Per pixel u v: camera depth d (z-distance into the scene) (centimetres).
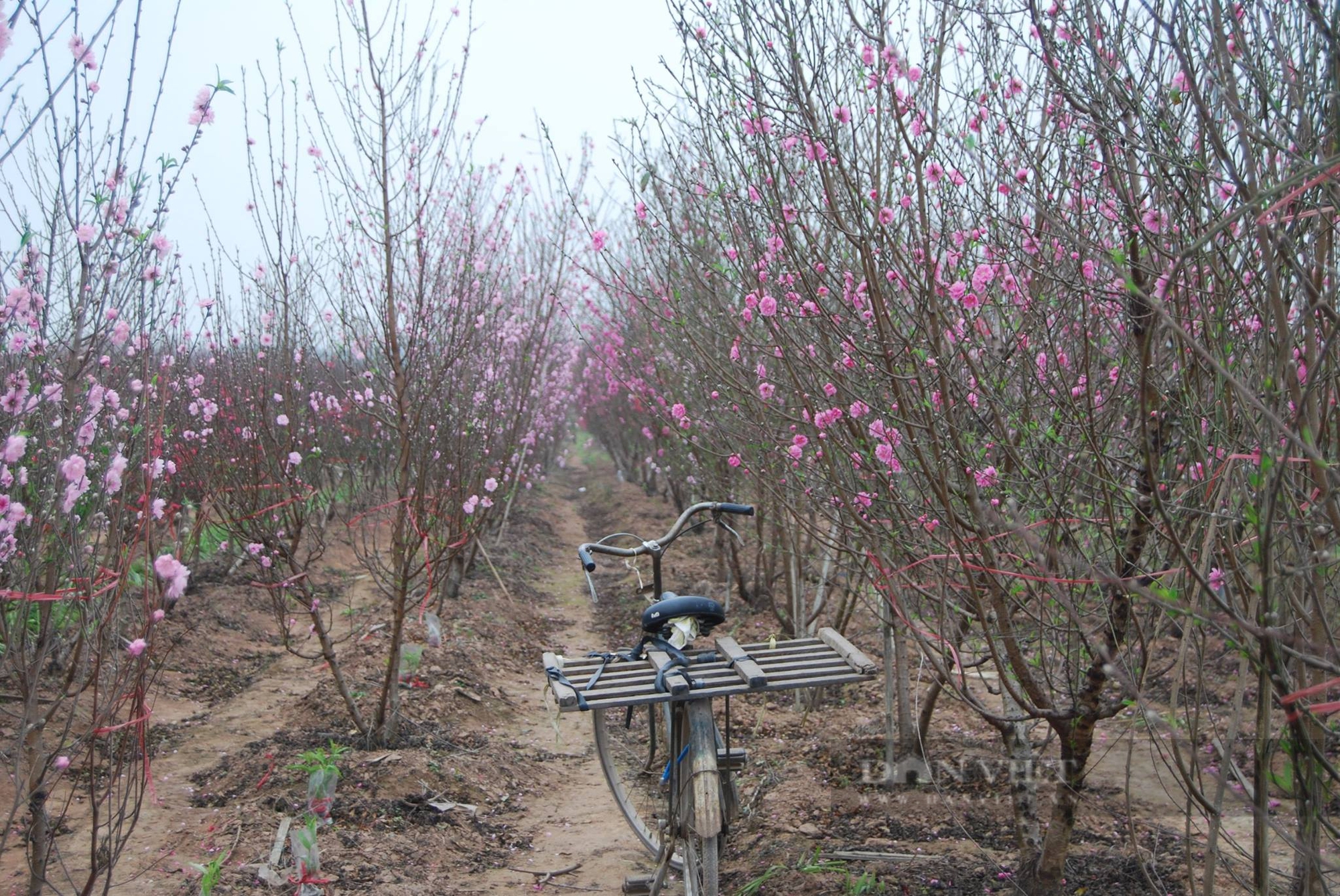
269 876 390
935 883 361
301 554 998
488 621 884
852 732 552
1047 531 322
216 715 634
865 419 334
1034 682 321
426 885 404
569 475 2766
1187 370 258
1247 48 232
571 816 499
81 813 455
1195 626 249
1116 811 422
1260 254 242
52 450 300
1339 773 197
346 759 514
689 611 362
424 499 572
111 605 285
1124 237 288
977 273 283
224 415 602
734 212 392
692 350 486
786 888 371
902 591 356
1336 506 204
